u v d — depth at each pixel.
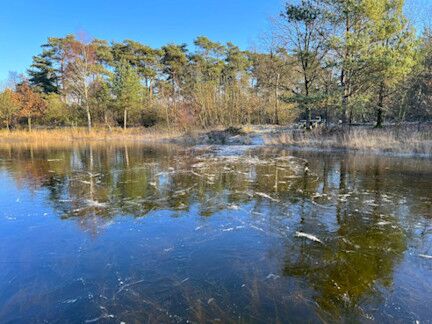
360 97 17.59
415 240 5.16
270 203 7.17
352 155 14.84
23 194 8.11
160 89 41.31
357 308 3.43
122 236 5.37
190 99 33.72
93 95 36.69
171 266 4.34
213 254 4.68
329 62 18.09
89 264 4.41
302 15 18.80
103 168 12.02
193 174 10.57
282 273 4.14
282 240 5.17
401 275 4.10
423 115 20.72
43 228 5.76
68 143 25.20
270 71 29.52
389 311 3.38
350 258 4.55
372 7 16.06
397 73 16.34
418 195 7.70
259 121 34.09
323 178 9.72
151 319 3.25
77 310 3.42
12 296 3.69
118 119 38.34
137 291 3.75
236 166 12.10
